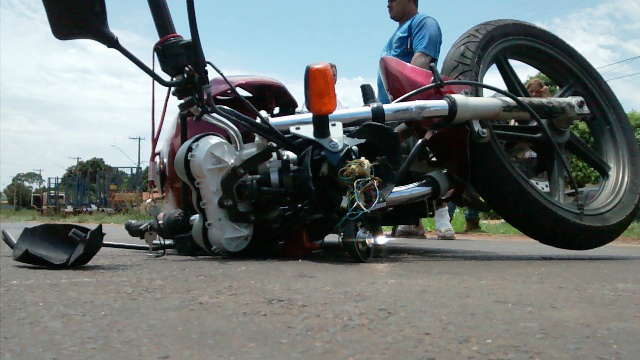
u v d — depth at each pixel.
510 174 2.98
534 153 3.56
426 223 8.12
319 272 2.16
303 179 2.56
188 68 2.52
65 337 1.16
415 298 1.60
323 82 2.49
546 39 3.55
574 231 3.05
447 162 2.97
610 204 3.28
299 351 1.07
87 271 2.17
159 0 2.51
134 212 14.80
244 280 1.93
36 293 1.65
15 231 4.74
